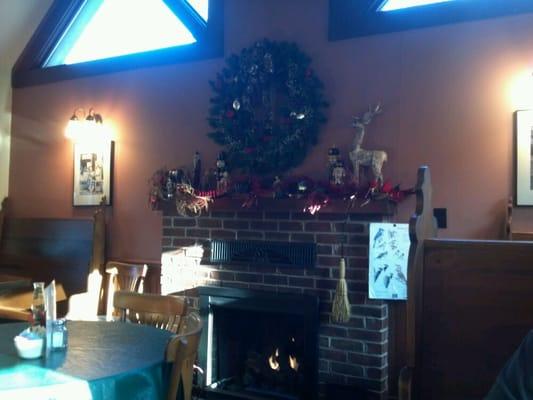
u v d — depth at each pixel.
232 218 3.67
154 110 4.22
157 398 1.88
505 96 3.02
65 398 1.66
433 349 1.79
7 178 5.02
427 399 1.78
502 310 1.73
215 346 3.71
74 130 4.48
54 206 4.75
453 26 3.16
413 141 3.24
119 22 4.55
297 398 3.39
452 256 1.80
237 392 3.55
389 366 3.22
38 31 4.91
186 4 4.10
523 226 2.95
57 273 4.40
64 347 2.08
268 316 3.56
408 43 3.28
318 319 3.32
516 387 1.23
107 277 4.30
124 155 4.36
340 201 3.24
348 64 3.44
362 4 3.43
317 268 3.36
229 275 3.67
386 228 3.17
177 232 3.89
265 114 3.63
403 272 3.15
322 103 3.47
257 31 3.77
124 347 2.11
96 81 4.53
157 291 4.14
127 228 4.32
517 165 2.97
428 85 3.21
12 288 3.97
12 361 1.91
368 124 3.35
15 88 5.03
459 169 3.11
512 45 3.01
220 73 3.90
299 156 3.53
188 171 4.03
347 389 3.13
